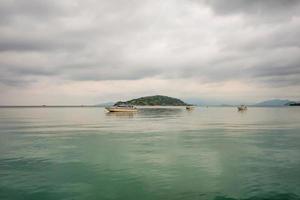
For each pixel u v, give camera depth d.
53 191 16.89
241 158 25.36
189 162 23.94
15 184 18.14
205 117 106.19
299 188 17.03
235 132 47.94
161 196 16.06
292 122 75.12
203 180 18.78
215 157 25.91
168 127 58.66
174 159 25.08
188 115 125.88
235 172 20.58
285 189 16.88
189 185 17.81
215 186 17.56
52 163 23.77
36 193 16.56
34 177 19.64
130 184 18.08
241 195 16.03
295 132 47.75
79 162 24.12
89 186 17.72
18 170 21.50
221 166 22.48
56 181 18.73
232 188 17.17
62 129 54.41
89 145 33.34
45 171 21.20
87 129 54.25
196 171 21.03
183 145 33.00
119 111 145.62
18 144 34.34
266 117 106.12
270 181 18.39
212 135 43.41
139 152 28.61
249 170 21.12
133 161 24.39
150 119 91.06
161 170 21.36
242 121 80.38
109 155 27.06
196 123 71.19
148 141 36.59
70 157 26.20
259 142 35.41
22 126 62.25
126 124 67.94
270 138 39.44
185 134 44.81
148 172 20.83
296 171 20.70
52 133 46.97
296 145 32.81
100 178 19.34
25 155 27.25
